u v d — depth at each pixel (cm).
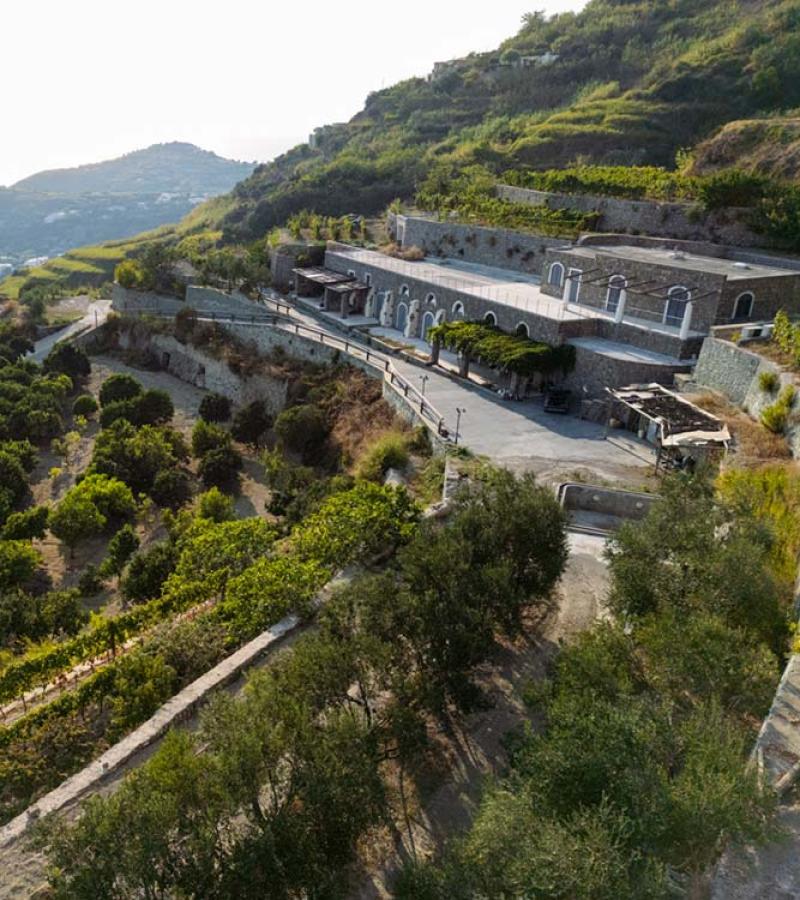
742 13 9081
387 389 3878
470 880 827
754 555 1323
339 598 1463
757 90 6931
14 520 3366
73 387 5569
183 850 974
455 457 2859
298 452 4262
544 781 866
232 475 4119
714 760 857
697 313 3534
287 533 2967
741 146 5534
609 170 5891
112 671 1731
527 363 3553
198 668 1738
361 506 2217
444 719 1548
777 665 1234
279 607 1830
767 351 2914
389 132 11094
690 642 1130
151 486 4062
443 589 1438
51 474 4250
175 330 5831
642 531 1498
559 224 5359
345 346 4656
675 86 7556
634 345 3641
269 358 5091
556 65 10138
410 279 4859
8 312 7319
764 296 3525
